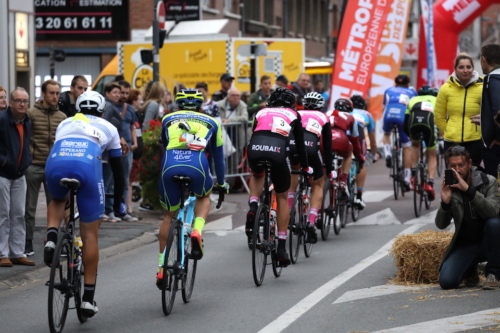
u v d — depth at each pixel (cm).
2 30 3581
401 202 3719
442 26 6219
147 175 3425
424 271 2011
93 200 1636
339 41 4988
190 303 1891
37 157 2461
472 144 2673
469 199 1875
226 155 4006
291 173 2228
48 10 8350
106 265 2409
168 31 5544
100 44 8369
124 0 8294
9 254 2348
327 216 2817
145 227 3109
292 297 1919
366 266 2288
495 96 2041
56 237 1616
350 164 2956
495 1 6084
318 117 2453
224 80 4547
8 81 3631
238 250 2636
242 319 1717
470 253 1948
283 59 5694
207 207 1886
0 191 2267
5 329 1686
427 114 3356
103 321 1731
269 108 2155
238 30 9394
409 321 1638
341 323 1647
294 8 11350
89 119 1689
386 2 4934
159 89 3597
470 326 1577
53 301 1544
